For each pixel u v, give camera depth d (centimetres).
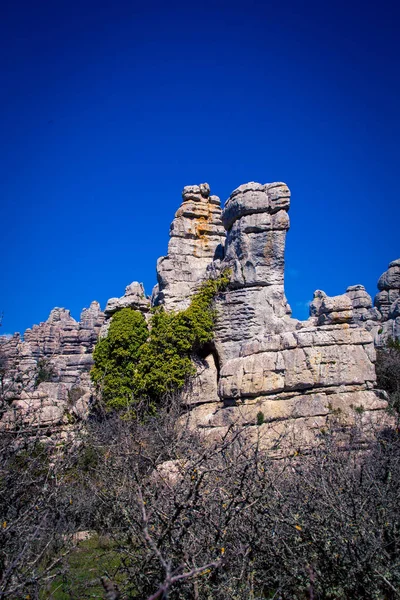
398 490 805
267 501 733
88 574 853
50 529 730
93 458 1100
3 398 913
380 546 668
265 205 2444
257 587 700
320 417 1969
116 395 2395
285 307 2438
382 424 1748
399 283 3991
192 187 3062
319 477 846
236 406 2091
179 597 609
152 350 2459
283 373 2064
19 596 614
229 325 2425
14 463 805
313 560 687
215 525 642
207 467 773
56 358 5316
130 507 729
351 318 2136
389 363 2570
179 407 2191
